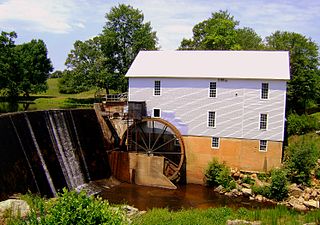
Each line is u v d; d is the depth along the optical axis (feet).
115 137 132.36
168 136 127.85
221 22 208.44
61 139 110.42
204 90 122.52
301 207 98.37
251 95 118.11
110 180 124.47
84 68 188.44
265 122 117.80
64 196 31.60
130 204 101.35
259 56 130.72
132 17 194.08
